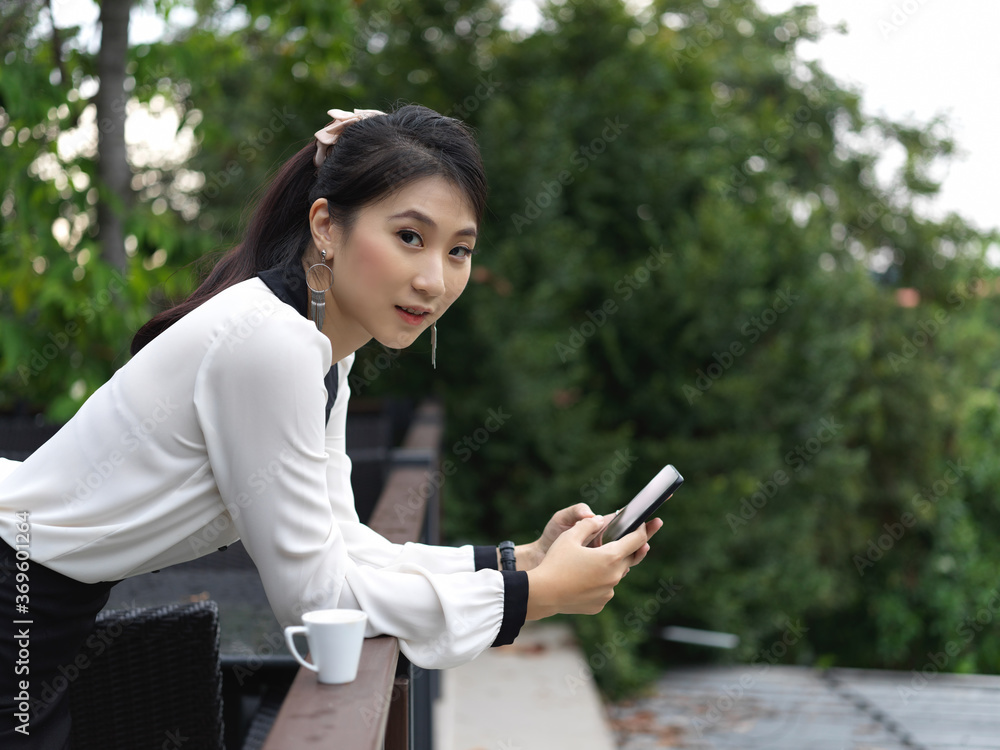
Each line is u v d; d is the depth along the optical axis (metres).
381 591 1.08
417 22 5.05
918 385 7.35
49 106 3.29
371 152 1.12
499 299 4.68
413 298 1.13
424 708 2.26
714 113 5.98
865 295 6.36
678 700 4.39
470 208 1.14
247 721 1.63
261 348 1.02
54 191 3.45
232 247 1.33
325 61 4.43
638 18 5.93
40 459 1.09
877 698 4.52
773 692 4.57
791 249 5.46
